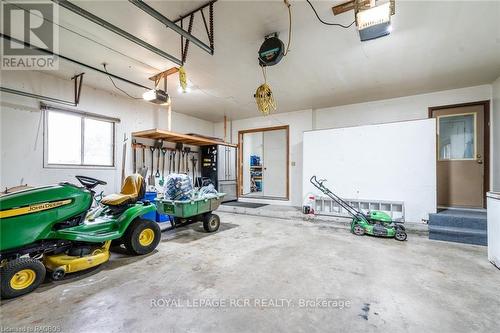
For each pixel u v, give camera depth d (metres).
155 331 1.49
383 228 3.55
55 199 2.15
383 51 3.03
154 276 2.27
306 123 5.86
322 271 2.38
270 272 2.36
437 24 2.45
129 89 4.43
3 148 3.27
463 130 4.28
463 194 4.25
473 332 1.47
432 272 2.35
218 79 3.97
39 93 3.60
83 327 1.52
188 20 2.41
